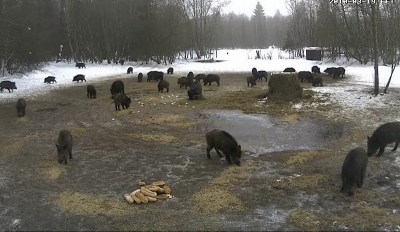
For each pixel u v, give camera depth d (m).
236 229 7.34
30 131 15.80
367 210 7.88
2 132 15.73
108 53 55.19
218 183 9.51
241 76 36.75
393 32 34.59
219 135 11.09
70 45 55.94
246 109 19.28
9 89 27.39
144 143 13.51
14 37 37.28
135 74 41.75
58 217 8.02
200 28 65.62
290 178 9.80
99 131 15.48
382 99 20.34
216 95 24.09
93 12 56.97
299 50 62.38
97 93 26.86
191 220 7.73
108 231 7.38
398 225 7.26
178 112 18.98
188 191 9.17
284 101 20.95
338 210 7.97
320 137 13.77
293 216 7.72
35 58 41.84
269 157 11.61
